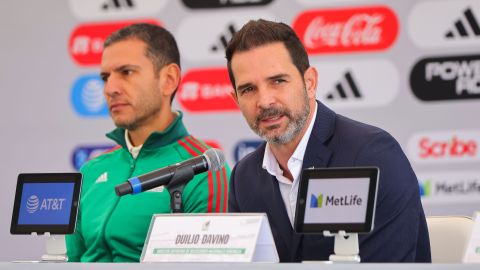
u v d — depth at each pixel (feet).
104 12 30.66
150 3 30.35
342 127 17.40
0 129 30.94
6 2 31.30
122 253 20.26
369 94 28.45
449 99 27.94
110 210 20.58
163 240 15.02
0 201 30.68
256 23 16.76
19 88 30.96
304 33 29.04
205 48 29.84
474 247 14.15
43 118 30.78
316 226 14.48
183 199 20.34
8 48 31.12
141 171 21.11
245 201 17.98
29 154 30.78
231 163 29.50
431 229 18.42
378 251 15.97
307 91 17.04
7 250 30.19
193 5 30.01
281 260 17.24
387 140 16.92
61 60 30.81
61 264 13.97
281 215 17.33
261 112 16.44
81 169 22.08
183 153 21.20
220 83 29.66
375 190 14.19
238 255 14.28
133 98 21.33
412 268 12.37
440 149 27.91
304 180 14.78
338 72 28.73
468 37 27.91
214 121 29.66
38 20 31.01
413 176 16.79
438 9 28.09
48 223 16.85
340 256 14.28
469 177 27.68
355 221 14.21
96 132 30.45
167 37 21.99
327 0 28.91
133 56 21.47
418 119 28.09
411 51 28.22
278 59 16.42
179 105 29.91
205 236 14.70
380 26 28.45
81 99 30.60
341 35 28.76
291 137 16.62
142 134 21.71
